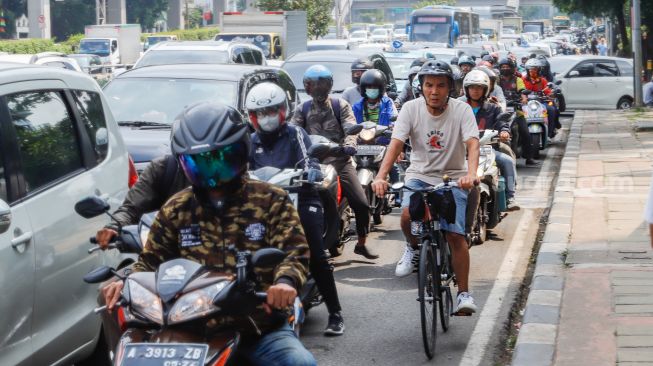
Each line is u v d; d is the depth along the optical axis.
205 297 4.61
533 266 11.67
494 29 87.81
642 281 9.82
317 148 8.05
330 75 11.15
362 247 11.53
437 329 9.00
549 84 25.16
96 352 7.66
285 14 42.84
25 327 6.47
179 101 13.77
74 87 7.86
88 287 7.29
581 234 12.35
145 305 4.66
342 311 9.75
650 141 24.44
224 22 43.34
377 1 174.50
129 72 14.46
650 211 5.23
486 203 12.74
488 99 14.87
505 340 8.70
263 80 14.74
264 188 5.17
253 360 5.04
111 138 8.16
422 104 8.65
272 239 5.14
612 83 37.09
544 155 23.52
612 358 7.49
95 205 5.56
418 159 8.80
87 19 100.75
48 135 7.21
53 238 6.82
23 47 66.44
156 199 6.49
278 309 4.91
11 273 6.30
